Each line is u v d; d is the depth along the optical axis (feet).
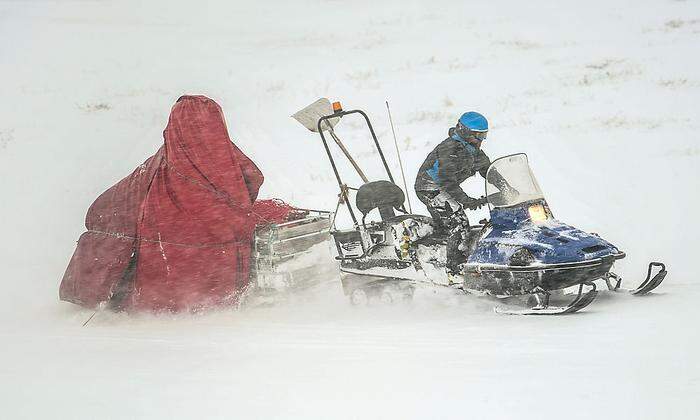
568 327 76.79
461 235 96.27
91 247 101.86
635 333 71.61
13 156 213.46
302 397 55.88
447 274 96.27
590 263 85.15
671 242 126.72
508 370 60.85
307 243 103.91
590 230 136.15
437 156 96.63
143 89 301.43
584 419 48.83
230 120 245.86
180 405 54.90
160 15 471.21
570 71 290.56
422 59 328.08
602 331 73.56
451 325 82.33
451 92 272.51
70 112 266.77
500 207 92.73
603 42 333.62
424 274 97.19
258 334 82.33
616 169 177.06
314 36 397.80
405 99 267.59
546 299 86.69
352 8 470.80
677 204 149.18
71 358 71.77
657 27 350.84
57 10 477.77
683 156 183.21
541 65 303.68
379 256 99.91
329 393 56.59
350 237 102.68
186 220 99.50
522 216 91.66
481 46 345.10
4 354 74.49
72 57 362.94
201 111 102.42
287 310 98.53
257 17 461.78
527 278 87.10
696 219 139.13
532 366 61.72
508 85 277.64
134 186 102.32
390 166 188.75
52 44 388.78
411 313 92.17
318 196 167.32
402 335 77.92
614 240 129.70
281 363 66.85
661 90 253.85
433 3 460.14
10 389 60.70
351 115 251.39
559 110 238.89
